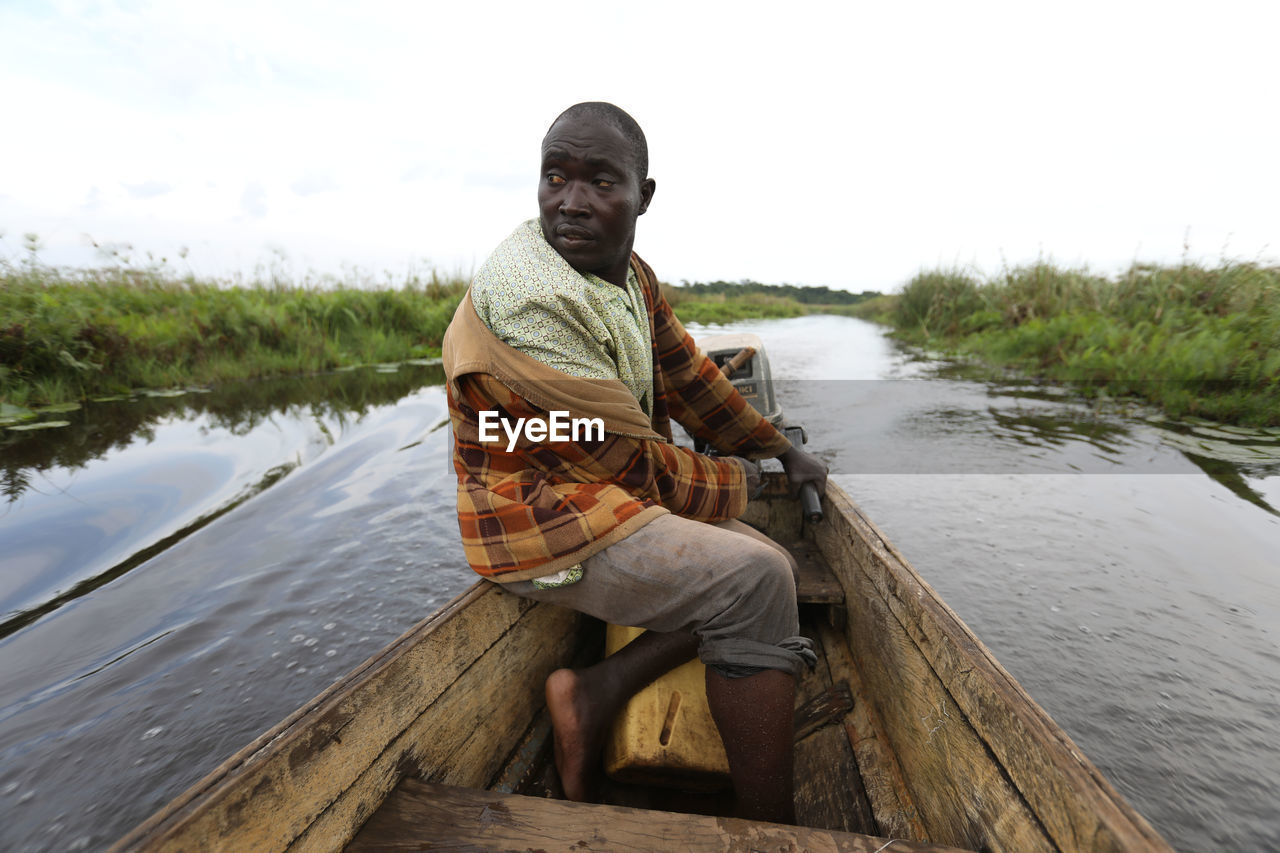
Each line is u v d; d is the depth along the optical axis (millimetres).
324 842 951
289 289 10883
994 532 3047
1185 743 1714
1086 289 9969
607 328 1370
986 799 997
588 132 1328
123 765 1750
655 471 1471
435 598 2555
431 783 1118
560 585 1315
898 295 16547
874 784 1377
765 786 1172
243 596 2562
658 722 1400
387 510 3428
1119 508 3316
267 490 3730
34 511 3404
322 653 2215
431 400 6430
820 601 1895
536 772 1484
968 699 1066
